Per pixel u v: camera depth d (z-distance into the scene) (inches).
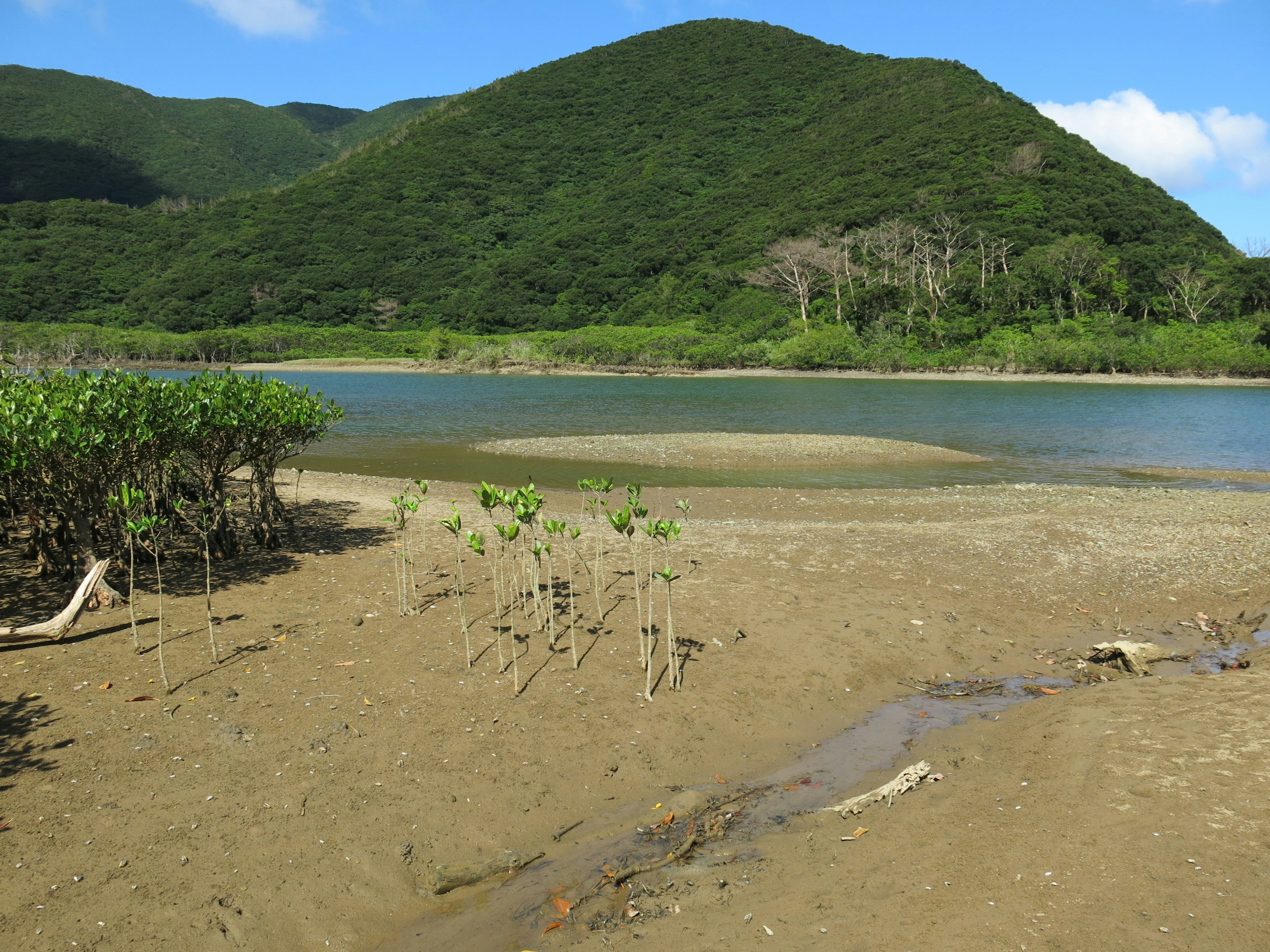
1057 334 3011.8
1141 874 156.8
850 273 3595.0
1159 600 378.3
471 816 200.5
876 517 601.0
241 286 4773.6
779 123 6702.8
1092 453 1031.6
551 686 266.1
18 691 244.1
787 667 294.0
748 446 1034.1
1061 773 206.7
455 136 7327.8
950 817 191.6
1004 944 141.4
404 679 265.6
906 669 300.7
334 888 174.1
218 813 191.9
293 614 322.7
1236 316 3206.2
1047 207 3821.4
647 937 159.5
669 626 272.8
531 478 800.3
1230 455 1014.4
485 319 4594.0
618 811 209.9
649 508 631.2
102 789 197.2
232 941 157.8
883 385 2549.2
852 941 149.2
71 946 151.7
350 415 1499.8
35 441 304.2
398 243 5541.3
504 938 162.9
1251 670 273.9
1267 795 180.5
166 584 358.0
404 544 440.8
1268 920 139.2
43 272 4677.7
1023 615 357.4
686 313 4106.8
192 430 366.3
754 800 214.7
